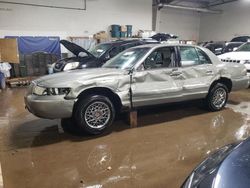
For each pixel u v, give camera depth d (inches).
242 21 647.1
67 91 132.6
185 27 721.6
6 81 352.8
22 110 212.2
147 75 153.1
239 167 61.3
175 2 671.1
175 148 128.9
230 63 198.2
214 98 191.9
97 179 100.4
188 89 170.7
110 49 257.4
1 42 351.6
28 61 409.1
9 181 99.4
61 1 459.8
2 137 148.0
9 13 419.8
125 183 97.1
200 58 181.2
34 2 436.5
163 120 175.6
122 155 121.3
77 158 118.9
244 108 206.8
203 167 70.0
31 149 129.9
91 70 153.5
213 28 721.6
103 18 510.3
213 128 158.6
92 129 142.9
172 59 166.4
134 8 543.2
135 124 163.0
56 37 447.2
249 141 76.2
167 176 101.7
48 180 100.0
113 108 148.9
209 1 716.7
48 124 171.0
